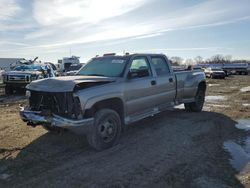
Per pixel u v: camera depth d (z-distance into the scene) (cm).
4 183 418
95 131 535
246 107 1041
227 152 548
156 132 676
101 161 498
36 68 1728
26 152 540
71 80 534
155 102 704
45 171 457
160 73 738
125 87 600
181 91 820
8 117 866
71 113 515
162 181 423
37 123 552
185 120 805
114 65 649
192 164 486
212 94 1529
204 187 406
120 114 607
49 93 532
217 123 772
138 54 679
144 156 521
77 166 476
